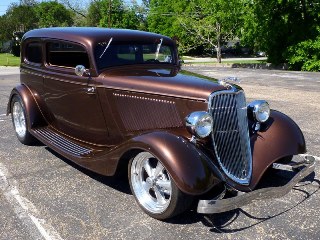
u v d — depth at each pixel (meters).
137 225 3.64
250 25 27.78
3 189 4.45
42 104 5.76
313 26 25.17
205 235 3.46
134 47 5.04
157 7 46.28
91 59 4.66
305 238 3.40
